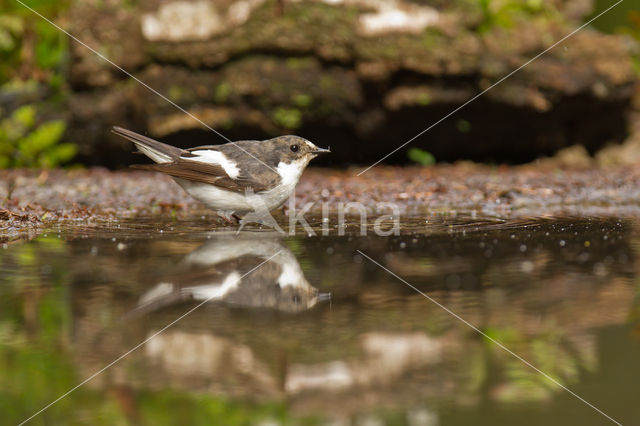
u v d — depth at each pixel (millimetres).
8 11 17391
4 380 3910
